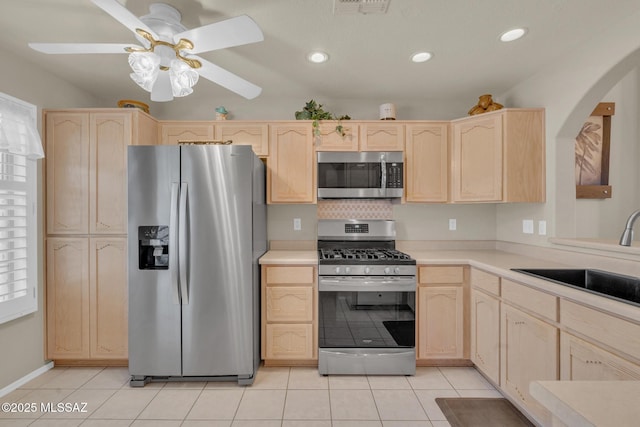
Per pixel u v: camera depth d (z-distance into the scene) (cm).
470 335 249
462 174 274
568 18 186
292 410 201
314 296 253
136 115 251
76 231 250
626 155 272
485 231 314
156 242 229
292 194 285
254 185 238
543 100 251
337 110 316
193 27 191
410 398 214
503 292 204
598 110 270
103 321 251
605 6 176
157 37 159
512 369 195
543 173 250
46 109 249
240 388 226
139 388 226
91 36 202
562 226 238
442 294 250
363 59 235
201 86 285
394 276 246
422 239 314
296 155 285
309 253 288
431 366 258
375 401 211
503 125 252
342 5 173
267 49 221
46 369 249
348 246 309
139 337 227
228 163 227
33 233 239
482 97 272
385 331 246
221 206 226
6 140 211
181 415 196
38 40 206
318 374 246
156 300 226
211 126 283
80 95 285
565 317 154
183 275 223
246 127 283
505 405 206
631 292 177
